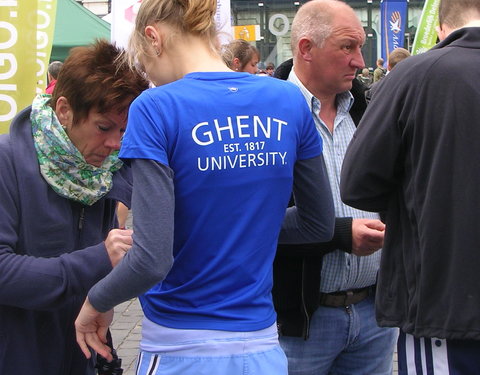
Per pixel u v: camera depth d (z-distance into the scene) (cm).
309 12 246
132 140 159
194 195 164
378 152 197
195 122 164
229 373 165
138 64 179
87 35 998
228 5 589
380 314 203
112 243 174
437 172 184
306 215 198
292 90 184
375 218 255
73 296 175
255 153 169
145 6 176
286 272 242
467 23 199
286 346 249
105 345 177
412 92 189
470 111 181
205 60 175
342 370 269
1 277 170
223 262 167
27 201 178
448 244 184
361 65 245
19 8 444
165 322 168
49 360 189
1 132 449
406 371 197
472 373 187
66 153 177
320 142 193
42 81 517
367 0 1731
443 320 184
